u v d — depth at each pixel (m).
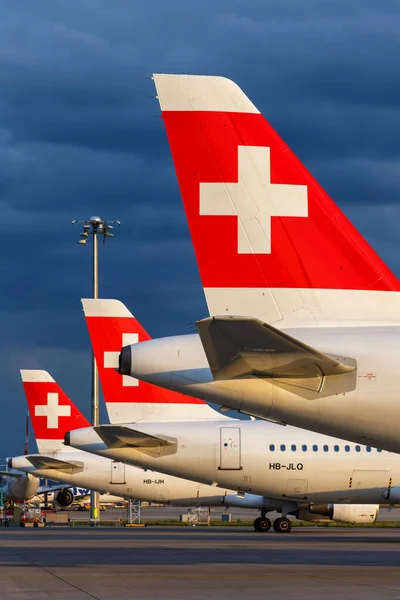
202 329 52.00
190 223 61.91
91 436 150.75
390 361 60.25
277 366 57.09
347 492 148.62
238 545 115.00
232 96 62.59
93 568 76.25
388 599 51.06
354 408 59.88
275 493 149.38
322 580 63.94
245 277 62.12
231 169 62.25
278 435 149.25
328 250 63.00
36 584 61.62
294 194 62.94
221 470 147.75
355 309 62.81
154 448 148.12
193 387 60.94
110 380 154.25
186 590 57.12
